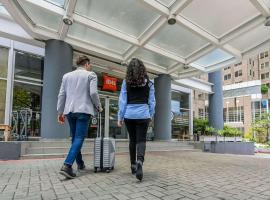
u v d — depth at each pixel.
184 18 7.34
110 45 9.67
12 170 3.74
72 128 3.39
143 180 2.95
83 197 2.17
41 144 6.92
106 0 6.57
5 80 9.71
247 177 3.44
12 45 9.89
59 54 8.47
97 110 3.50
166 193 2.33
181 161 5.54
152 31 7.91
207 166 4.70
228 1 6.52
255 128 19.58
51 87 8.26
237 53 9.61
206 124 17.80
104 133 12.68
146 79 3.19
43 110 8.24
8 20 8.19
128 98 3.19
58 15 7.21
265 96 53.03
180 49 9.77
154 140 12.62
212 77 17.12
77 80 3.34
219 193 2.39
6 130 7.87
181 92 17.55
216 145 10.95
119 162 4.95
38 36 8.28
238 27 7.82
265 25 7.09
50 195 2.23
